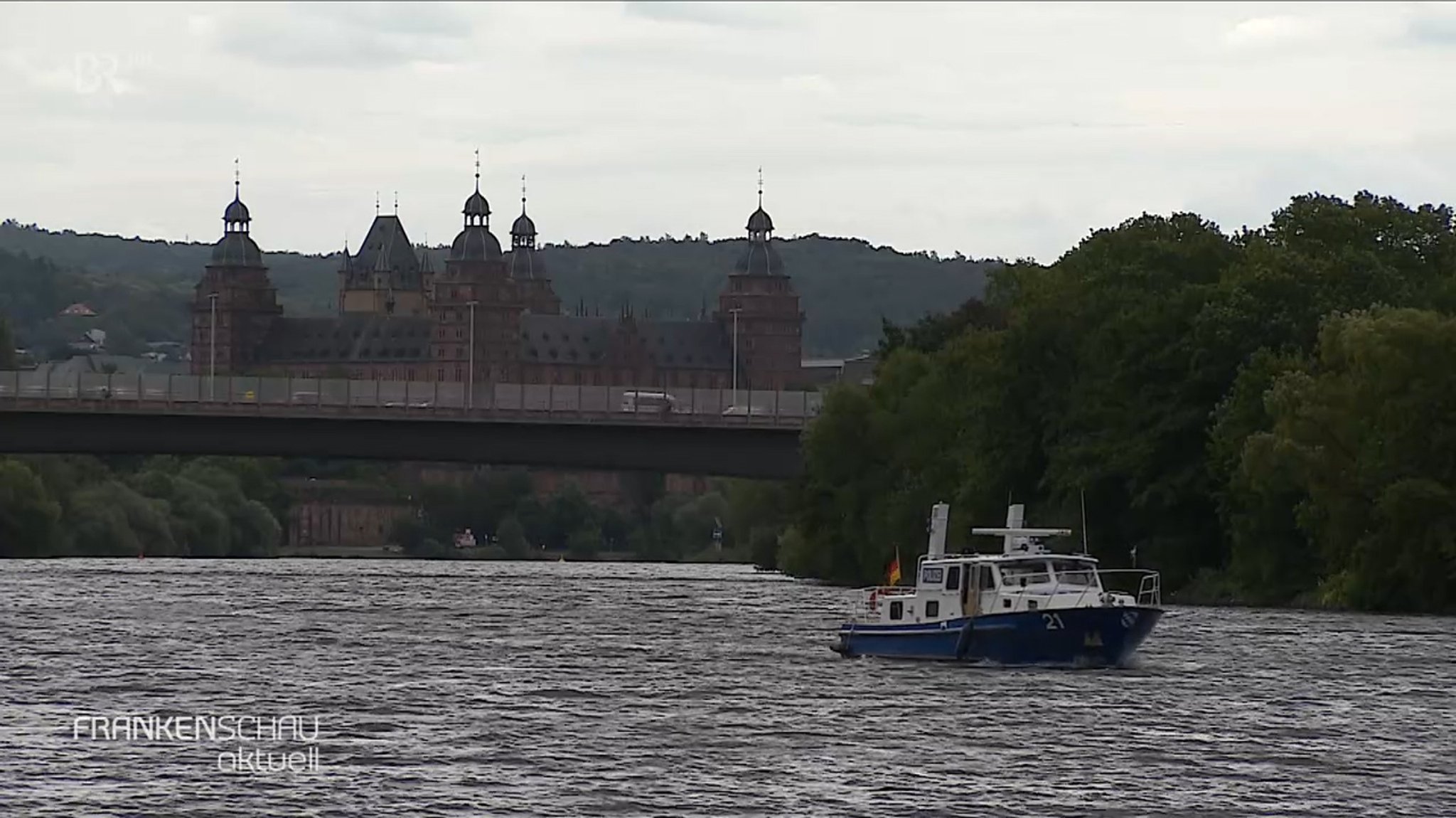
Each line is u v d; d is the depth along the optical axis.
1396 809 191.25
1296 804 193.00
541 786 199.62
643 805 190.75
